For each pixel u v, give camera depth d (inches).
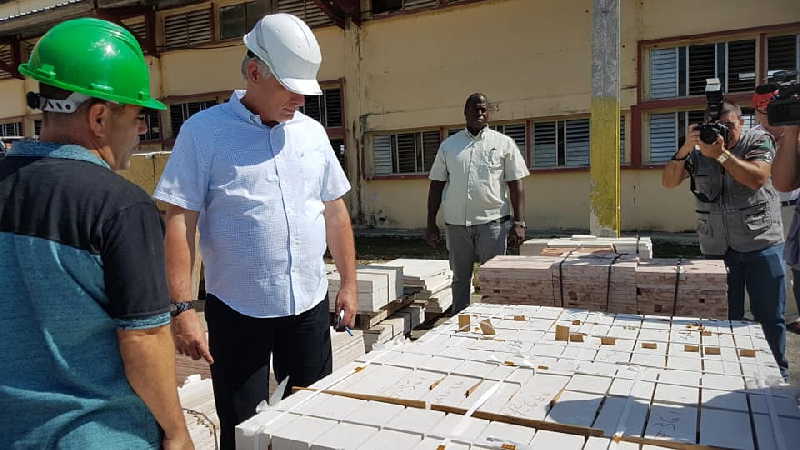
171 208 88.3
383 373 78.8
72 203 51.5
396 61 430.6
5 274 51.6
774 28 323.6
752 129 137.4
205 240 92.2
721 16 335.6
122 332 52.9
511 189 184.9
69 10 462.9
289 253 92.2
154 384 54.5
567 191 389.1
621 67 363.3
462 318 101.8
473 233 182.4
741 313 140.1
